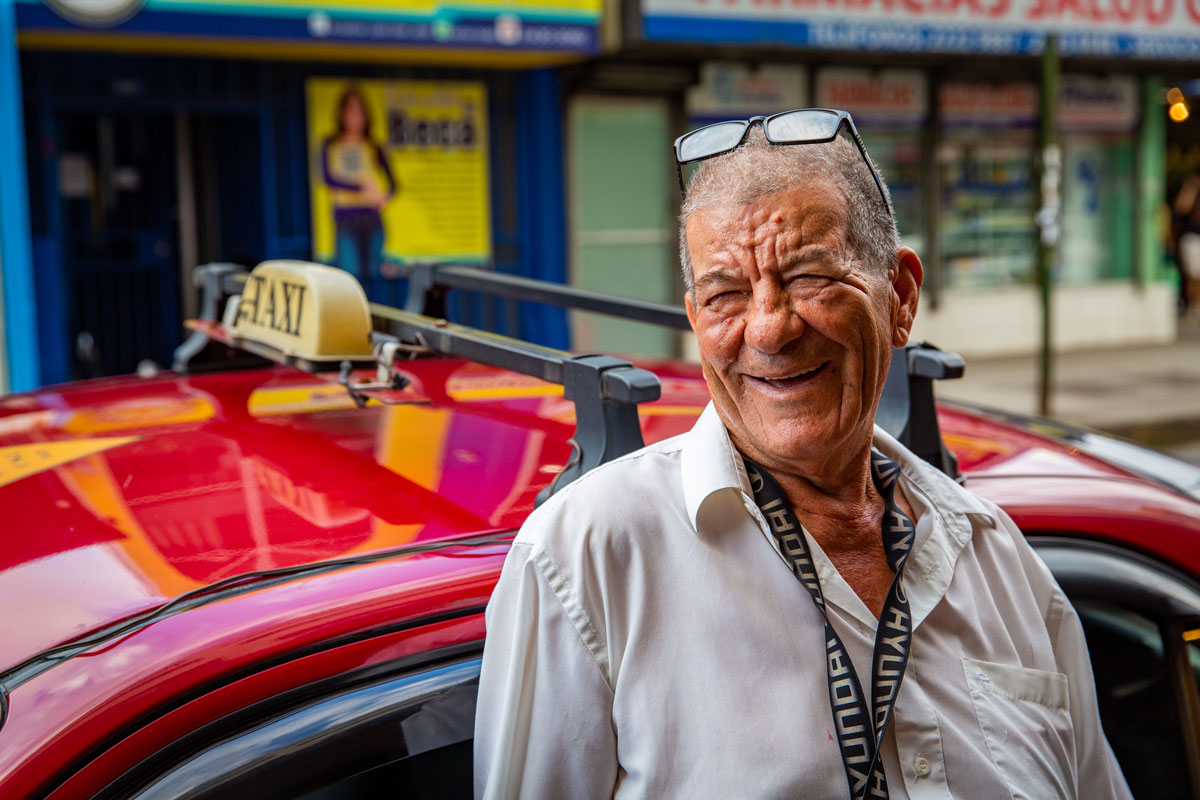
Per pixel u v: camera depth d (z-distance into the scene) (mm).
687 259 1248
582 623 1158
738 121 1189
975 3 10195
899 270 1311
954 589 1293
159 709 1026
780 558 1205
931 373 1480
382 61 8641
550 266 9625
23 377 7324
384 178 8891
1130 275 13070
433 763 1144
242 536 1251
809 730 1144
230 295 2131
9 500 1378
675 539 1194
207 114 8539
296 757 1067
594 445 1296
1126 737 1547
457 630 1168
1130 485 1624
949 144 11734
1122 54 11062
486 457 1529
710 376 1239
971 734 1224
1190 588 1547
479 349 1461
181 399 1876
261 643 1079
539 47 8453
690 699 1150
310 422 1701
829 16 9492
